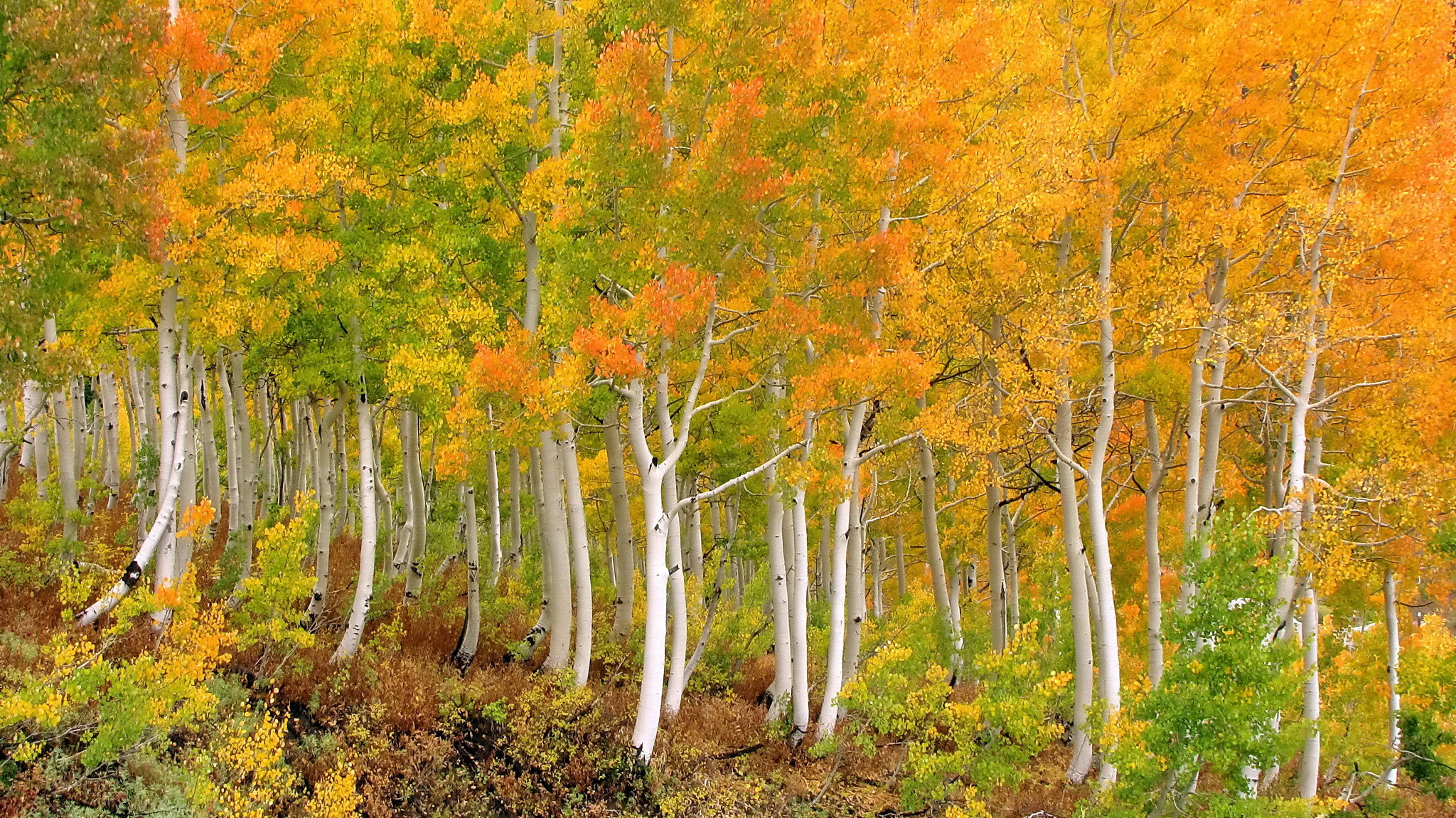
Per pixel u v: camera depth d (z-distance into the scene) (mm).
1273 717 7258
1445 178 9938
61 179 7281
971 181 10789
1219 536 7578
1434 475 10297
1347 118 10391
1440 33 9680
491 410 11641
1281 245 11328
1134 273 11297
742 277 9820
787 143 9914
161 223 8172
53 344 9680
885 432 11211
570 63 11992
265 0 10258
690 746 10562
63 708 6641
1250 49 9844
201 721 8320
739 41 9406
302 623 11953
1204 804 7484
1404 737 12039
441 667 11727
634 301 9203
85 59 7461
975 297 11508
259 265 9414
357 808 8109
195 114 9414
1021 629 9055
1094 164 10711
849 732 10359
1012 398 11117
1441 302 10406
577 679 11344
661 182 9352
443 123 10914
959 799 10242
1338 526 10109
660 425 10273
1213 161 10523
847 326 9812
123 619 7555
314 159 9680
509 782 9164
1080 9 11836
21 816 6227
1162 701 7398
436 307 10453
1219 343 11703
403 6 11523
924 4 10969
